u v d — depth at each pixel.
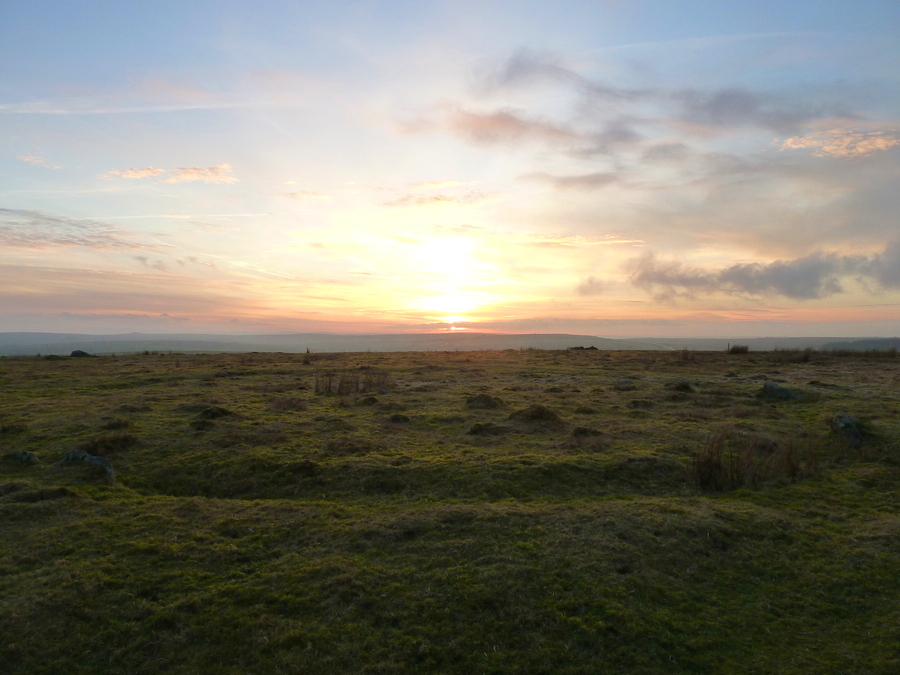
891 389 30.08
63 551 11.20
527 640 8.70
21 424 20.59
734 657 8.43
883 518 13.38
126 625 8.90
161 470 16.47
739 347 58.56
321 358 55.91
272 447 18.20
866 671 8.06
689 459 17.45
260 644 8.52
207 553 11.24
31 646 8.32
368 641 8.60
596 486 15.48
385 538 11.85
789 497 14.96
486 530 12.12
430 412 24.20
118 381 34.00
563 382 35.28
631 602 9.65
